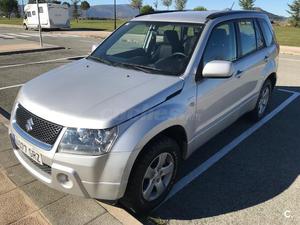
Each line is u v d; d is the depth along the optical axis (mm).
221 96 4324
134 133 3018
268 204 3744
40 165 3223
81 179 2969
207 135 4277
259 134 5637
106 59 4371
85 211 3336
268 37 6012
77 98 3250
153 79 3639
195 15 4539
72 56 13844
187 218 3490
